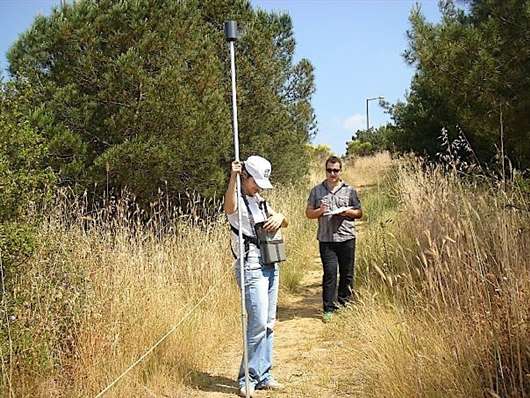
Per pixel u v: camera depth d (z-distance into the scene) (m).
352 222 7.88
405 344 5.07
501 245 5.07
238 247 5.19
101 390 4.86
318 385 5.44
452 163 8.11
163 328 6.03
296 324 7.68
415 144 18.55
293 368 5.97
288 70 19.23
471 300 4.79
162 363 5.72
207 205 10.45
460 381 4.36
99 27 9.40
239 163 5.14
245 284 5.23
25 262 4.96
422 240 7.37
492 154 10.80
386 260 8.19
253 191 5.28
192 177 10.13
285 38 19.14
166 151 9.15
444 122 16.95
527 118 8.67
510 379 4.16
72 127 9.31
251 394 5.29
